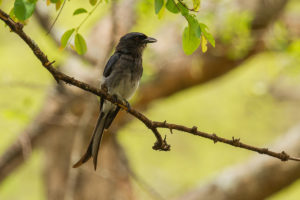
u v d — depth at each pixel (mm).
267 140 17438
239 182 12789
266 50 13547
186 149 17359
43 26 12586
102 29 13266
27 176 16344
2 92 13586
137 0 12797
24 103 11359
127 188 14578
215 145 17359
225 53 13062
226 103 17266
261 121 17312
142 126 16266
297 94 16906
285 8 14297
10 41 15094
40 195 16312
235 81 17047
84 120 11242
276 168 12461
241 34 12727
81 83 5637
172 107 17234
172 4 5043
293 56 12742
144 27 13297
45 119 12773
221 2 12867
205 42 5270
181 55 13477
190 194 13367
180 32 13703
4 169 13312
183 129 6105
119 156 14781
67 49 12328
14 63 14766
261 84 14734
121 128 13344
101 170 14031
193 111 17266
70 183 11062
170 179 16875
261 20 13148
